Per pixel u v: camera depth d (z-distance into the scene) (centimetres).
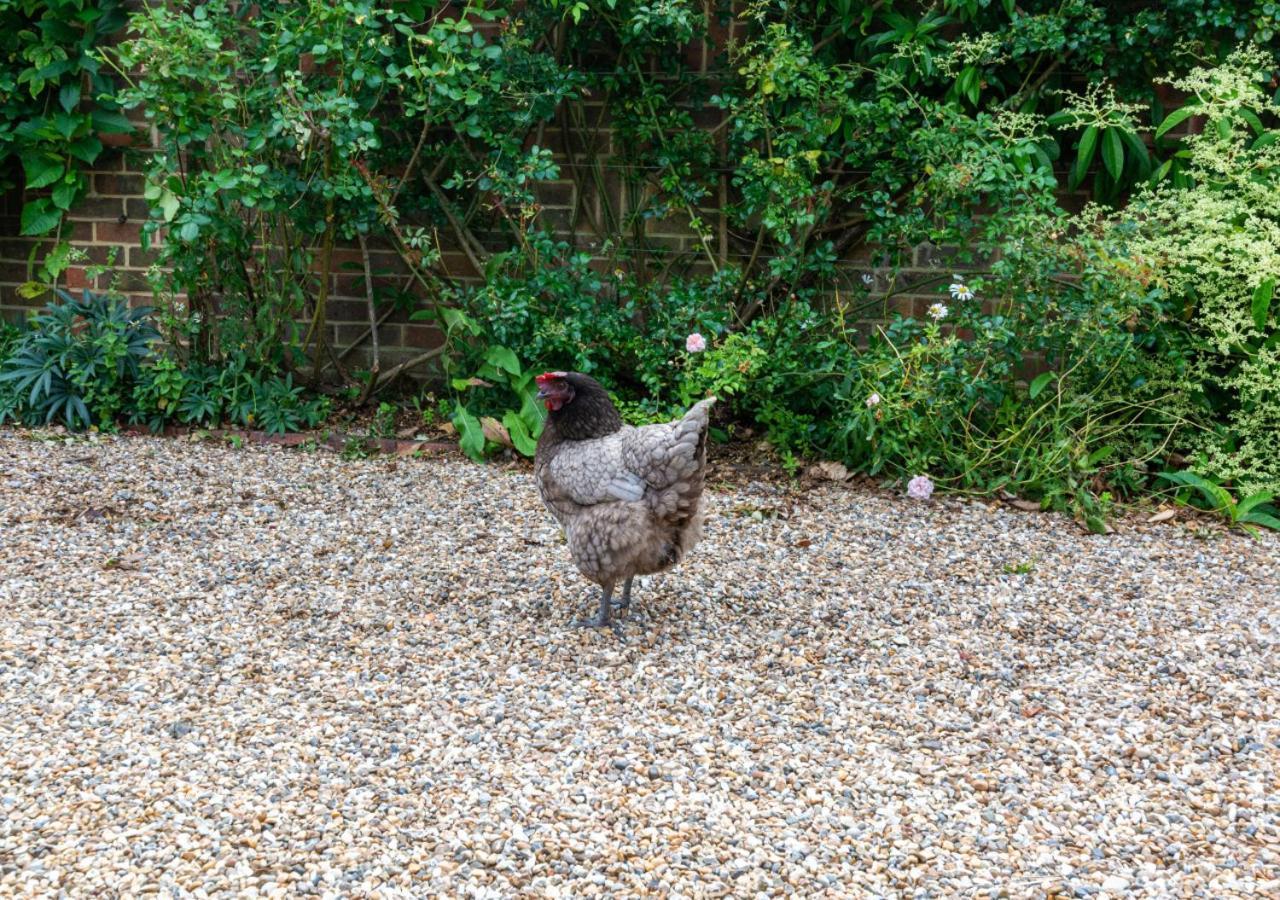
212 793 297
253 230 492
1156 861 288
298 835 288
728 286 479
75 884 268
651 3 469
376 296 514
